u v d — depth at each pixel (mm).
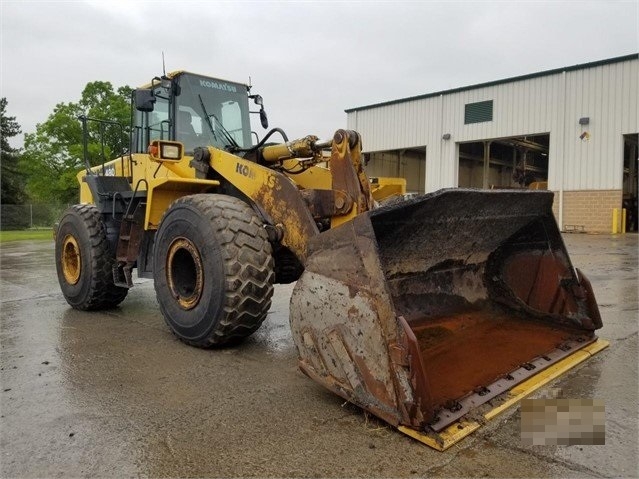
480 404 2561
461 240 3406
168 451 2271
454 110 20797
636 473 2049
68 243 5645
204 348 3875
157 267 4191
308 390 2998
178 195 4500
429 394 2279
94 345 4059
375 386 2453
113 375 3311
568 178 17891
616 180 16875
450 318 3510
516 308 3828
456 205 2914
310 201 3602
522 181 26391
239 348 3922
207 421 2576
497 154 26516
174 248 4016
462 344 3240
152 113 5441
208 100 5375
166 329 4613
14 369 3467
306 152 3926
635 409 2645
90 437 2418
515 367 3006
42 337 4355
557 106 18031
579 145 17594
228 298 3568
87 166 5895
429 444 2254
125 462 2180
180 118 5152
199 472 2092
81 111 30375
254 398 2877
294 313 2926
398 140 22688
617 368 3236
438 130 21297
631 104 16484
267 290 3674
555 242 3682
